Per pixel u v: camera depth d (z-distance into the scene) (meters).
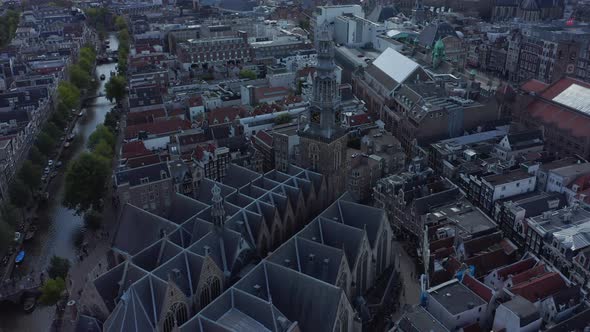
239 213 113.38
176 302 89.62
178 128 197.25
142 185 156.25
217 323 82.75
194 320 83.44
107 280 94.75
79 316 92.88
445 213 136.38
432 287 108.00
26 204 164.50
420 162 162.25
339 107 129.62
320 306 89.50
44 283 126.12
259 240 111.94
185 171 165.88
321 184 129.38
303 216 127.31
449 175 163.50
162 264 94.56
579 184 141.75
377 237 113.44
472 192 152.12
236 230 111.19
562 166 154.62
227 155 172.88
